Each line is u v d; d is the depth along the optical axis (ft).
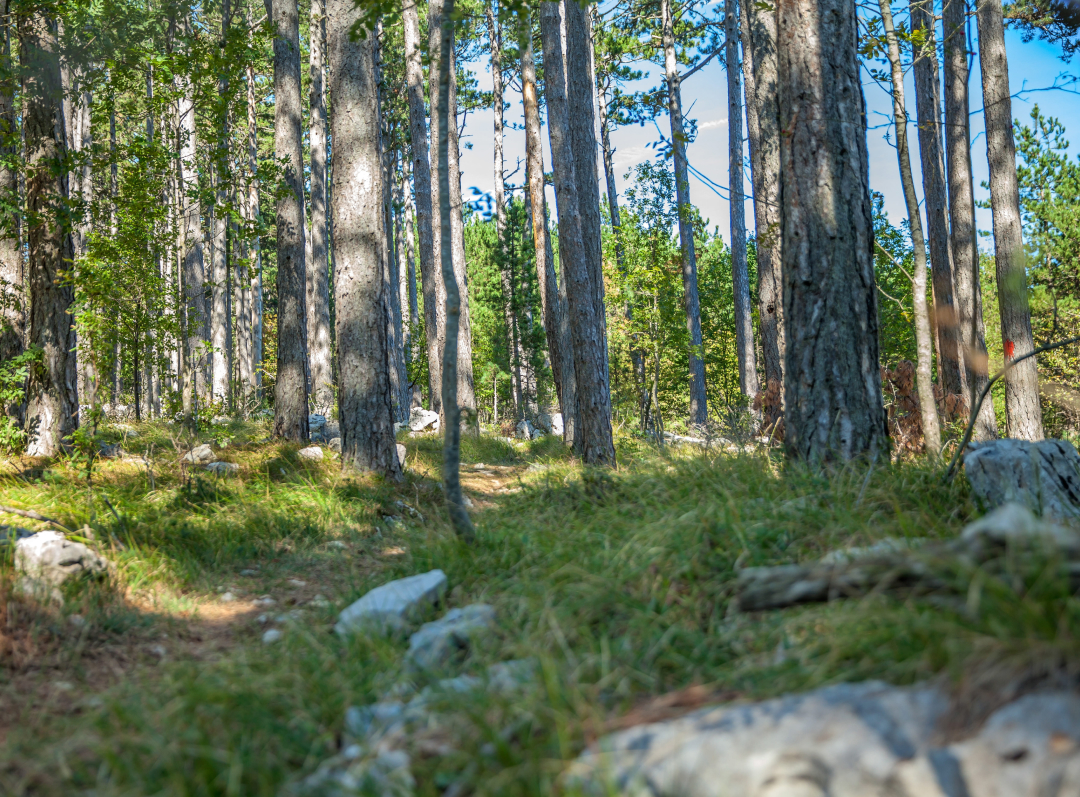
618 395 77.87
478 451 44.21
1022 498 13.17
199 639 13.80
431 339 59.41
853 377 17.87
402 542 21.16
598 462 35.63
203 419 33.50
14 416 28.86
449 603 14.03
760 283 46.34
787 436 18.67
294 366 40.34
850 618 8.54
